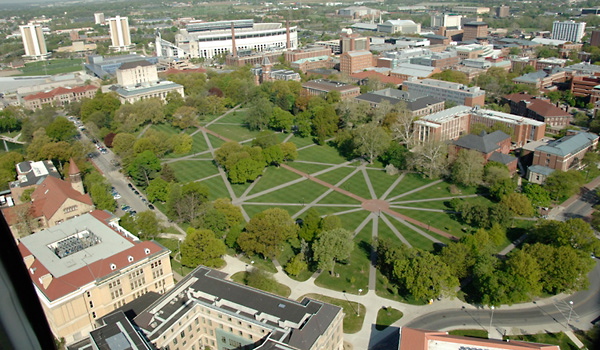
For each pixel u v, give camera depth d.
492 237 188.38
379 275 174.62
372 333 145.75
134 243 167.12
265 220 185.62
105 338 121.38
